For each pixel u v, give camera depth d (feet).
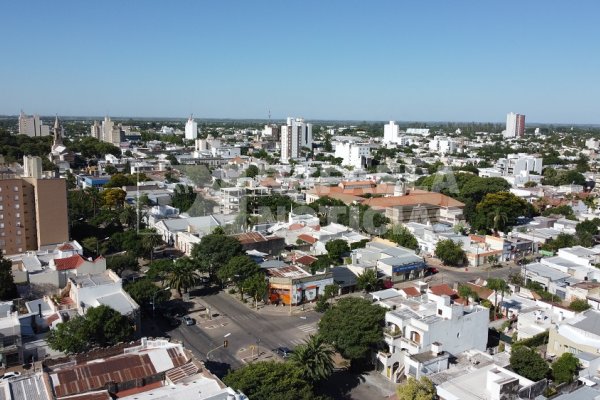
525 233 634.02
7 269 393.91
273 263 492.54
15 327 313.73
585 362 292.40
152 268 466.70
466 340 325.21
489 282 415.44
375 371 322.14
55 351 322.96
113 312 335.26
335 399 290.35
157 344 284.00
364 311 322.34
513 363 295.69
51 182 533.55
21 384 239.09
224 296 453.99
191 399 238.89
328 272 457.68
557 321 359.87
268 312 420.77
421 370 288.30
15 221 526.16
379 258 522.06
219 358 339.98
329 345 327.26
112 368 256.52
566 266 482.69
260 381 255.29
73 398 233.35
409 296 378.73
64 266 418.51
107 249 556.51
